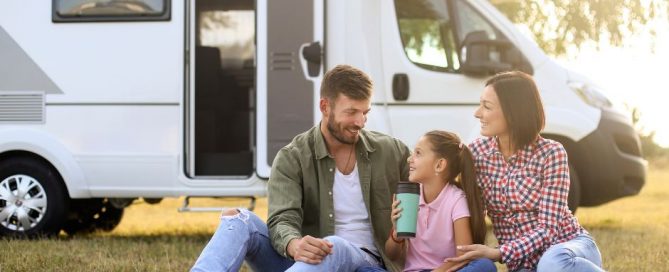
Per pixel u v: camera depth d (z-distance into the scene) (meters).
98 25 7.82
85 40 7.83
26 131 7.84
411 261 4.24
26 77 7.89
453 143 4.17
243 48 8.63
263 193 7.74
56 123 7.84
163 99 7.75
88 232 9.10
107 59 7.81
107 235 8.84
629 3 13.13
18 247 7.17
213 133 8.41
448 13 7.80
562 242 4.16
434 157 4.15
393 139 4.49
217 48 8.37
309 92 7.57
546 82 7.95
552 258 3.93
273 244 4.19
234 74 8.60
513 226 4.20
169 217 11.30
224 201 13.02
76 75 7.83
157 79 7.76
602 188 8.09
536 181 4.15
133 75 7.78
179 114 7.73
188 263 6.43
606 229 8.97
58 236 8.43
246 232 4.16
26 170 7.98
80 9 7.84
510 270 4.14
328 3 7.60
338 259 4.01
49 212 7.95
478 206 4.14
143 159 7.75
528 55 7.93
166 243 7.73
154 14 7.77
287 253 4.09
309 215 4.43
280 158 4.41
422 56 7.69
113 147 7.79
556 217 4.11
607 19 13.20
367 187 4.34
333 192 4.36
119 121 7.79
